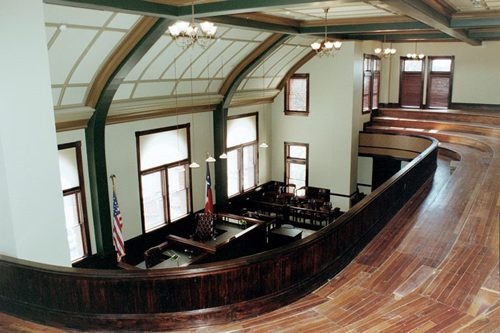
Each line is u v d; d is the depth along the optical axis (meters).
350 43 13.66
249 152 14.95
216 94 12.07
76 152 8.82
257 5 6.34
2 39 3.93
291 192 15.95
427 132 13.75
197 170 12.33
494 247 5.52
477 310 4.09
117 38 7.21
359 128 14.86
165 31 7.54
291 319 4.14
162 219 11.40
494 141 11.88
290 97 15.25
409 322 3.94
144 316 4.07
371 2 5.38
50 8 5.66
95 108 8.49
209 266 4.08
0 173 4.10
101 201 9.23
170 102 10.55
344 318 4.09
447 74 15.31
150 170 10.71
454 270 4.93
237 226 10.74
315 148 15.09
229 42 9.72
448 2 7.06
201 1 6.61
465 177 9.01
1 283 4.32
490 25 7.96
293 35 10.73
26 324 4.19
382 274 4.95
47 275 4.09
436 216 6.78
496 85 14.51
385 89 16.42
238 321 4.16
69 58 7.03
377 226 6.16
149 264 8.60
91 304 4.09
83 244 9.27
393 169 15.52
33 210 4.33
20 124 4.14
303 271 4.58
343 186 14.76
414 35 13.12
